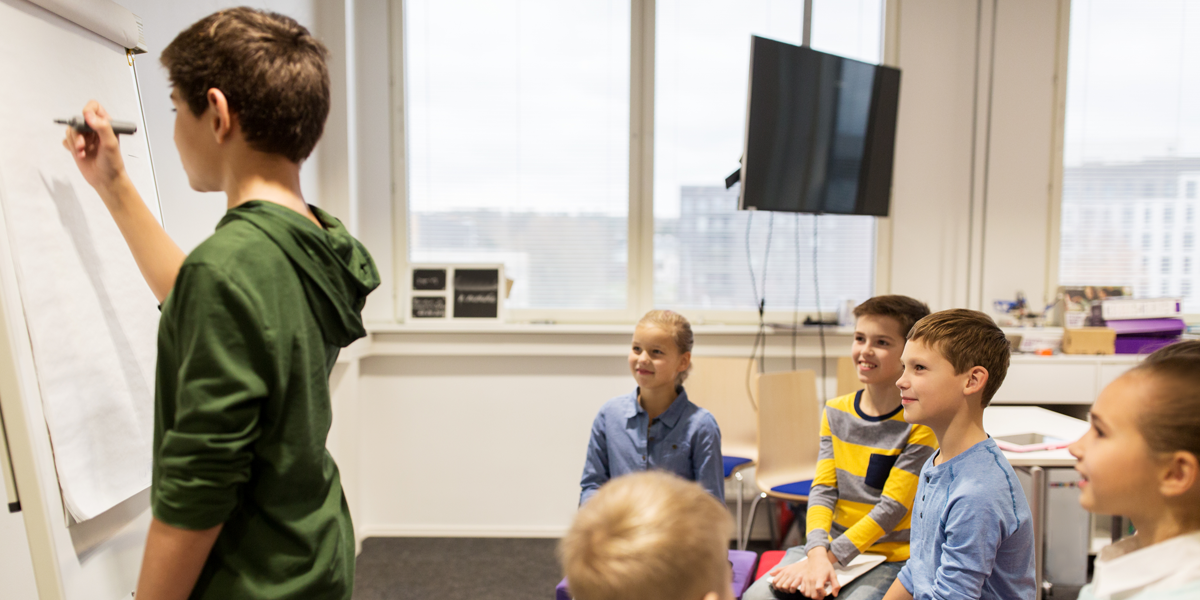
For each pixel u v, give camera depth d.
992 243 3.21
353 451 2.98
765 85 2.60
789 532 2.91
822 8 3.22
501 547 3.03
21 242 0.95
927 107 3.18
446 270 3.16
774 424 2.70
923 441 1.61
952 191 3.20
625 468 1.74
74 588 0.97
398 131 3.19
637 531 0.58
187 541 0.73
